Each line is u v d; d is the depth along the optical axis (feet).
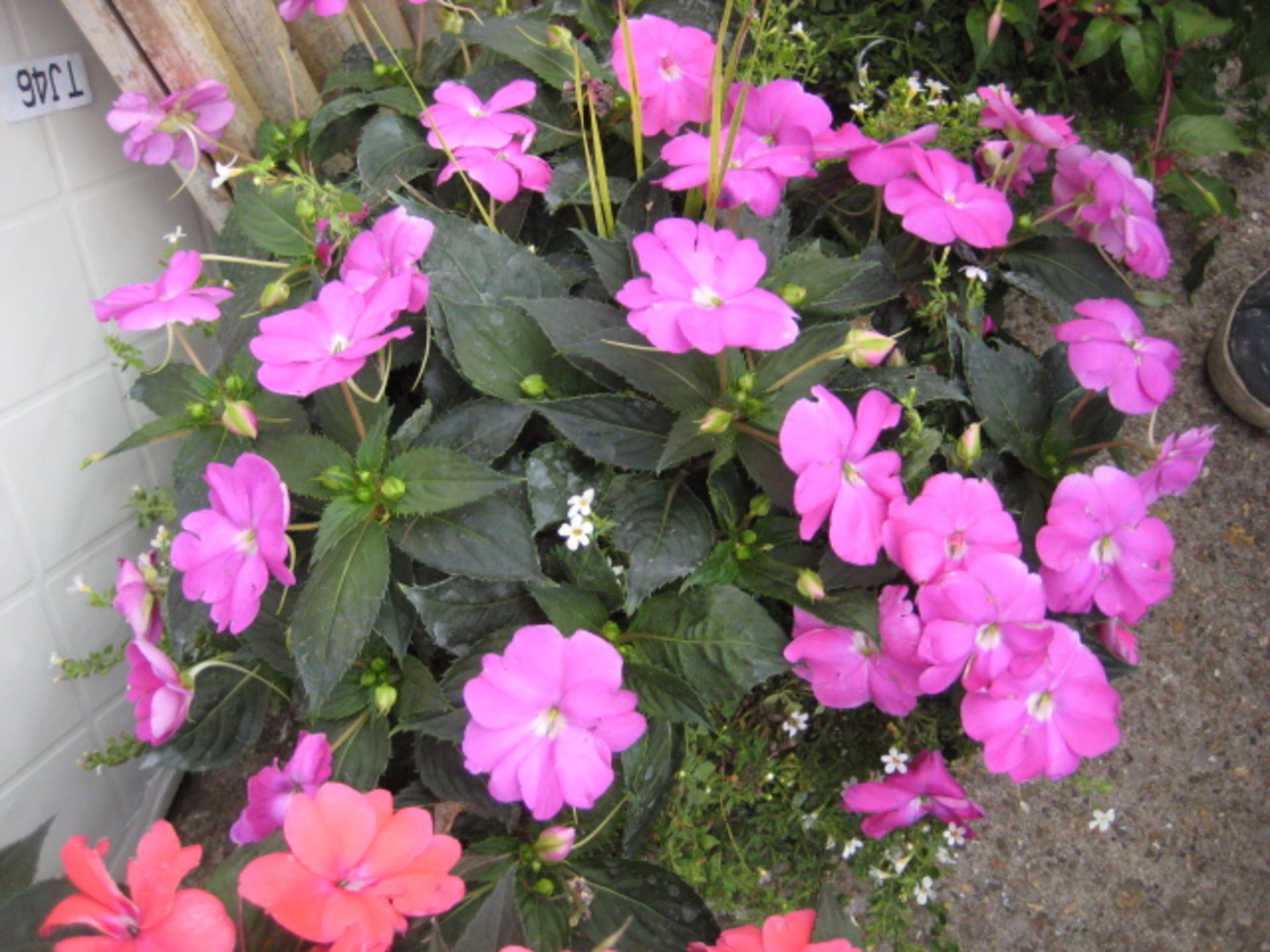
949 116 1.92
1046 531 1.35
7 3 1.63
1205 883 2.00
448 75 1.98
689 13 1.89
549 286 1.55
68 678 1.81
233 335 1.62
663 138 1.72
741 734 1.65
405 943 1.11
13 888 1.02
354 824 0.93
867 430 1.25
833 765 1.71
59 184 1.77
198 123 1.75
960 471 1.46
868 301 1.61
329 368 1.24
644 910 1.41
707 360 1.37
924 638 1.26
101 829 2.05
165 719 1.36
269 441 1.37
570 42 1.65
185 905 0.83
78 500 1.91
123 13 1.66
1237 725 2.14
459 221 1.54
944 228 1.50
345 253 1.53
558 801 1.17
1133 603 1.39
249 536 1.25
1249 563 2.29
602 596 1.40
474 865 1.33
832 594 1.37
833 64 2.34
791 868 1.78
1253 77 2.39
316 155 1.93
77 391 1.87
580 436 1.37
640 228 1.62
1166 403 2.42
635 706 1.24
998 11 2.04
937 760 1.54
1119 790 2.09
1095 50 2.15
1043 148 1.79
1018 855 2.03
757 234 1.56
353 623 1.26
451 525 1.32
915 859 1.73
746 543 1.41
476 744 1.16
